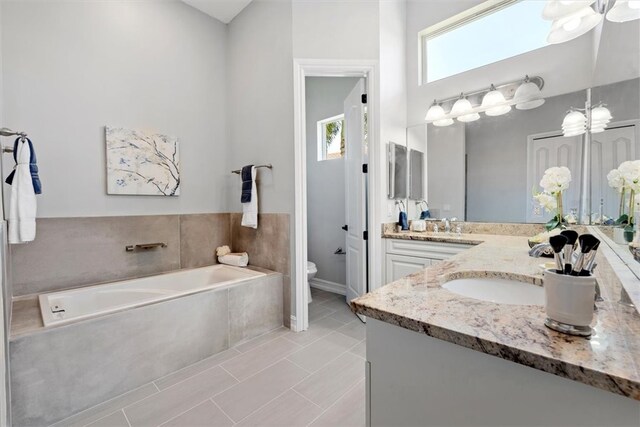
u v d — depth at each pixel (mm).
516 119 2500
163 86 2775
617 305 710
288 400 1590
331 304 3182
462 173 2799
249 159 2959
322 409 1520
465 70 2824
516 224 2520
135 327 1725
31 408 1389
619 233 988
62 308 1969
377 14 2590
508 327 623
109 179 2418
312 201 3910
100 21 2406
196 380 1784
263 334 2428
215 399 1604
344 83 3574
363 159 2711
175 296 1951
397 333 737
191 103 2973
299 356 2057
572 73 2238
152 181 2662
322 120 3779
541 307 747
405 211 3113
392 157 2863
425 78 3088
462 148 2797
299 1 2461
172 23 2836
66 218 2225
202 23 3057
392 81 2848
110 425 1429
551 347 529
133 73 2584
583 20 1297
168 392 1671
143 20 2646
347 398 1604
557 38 1410
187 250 2924
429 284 968
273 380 1771
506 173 2561
